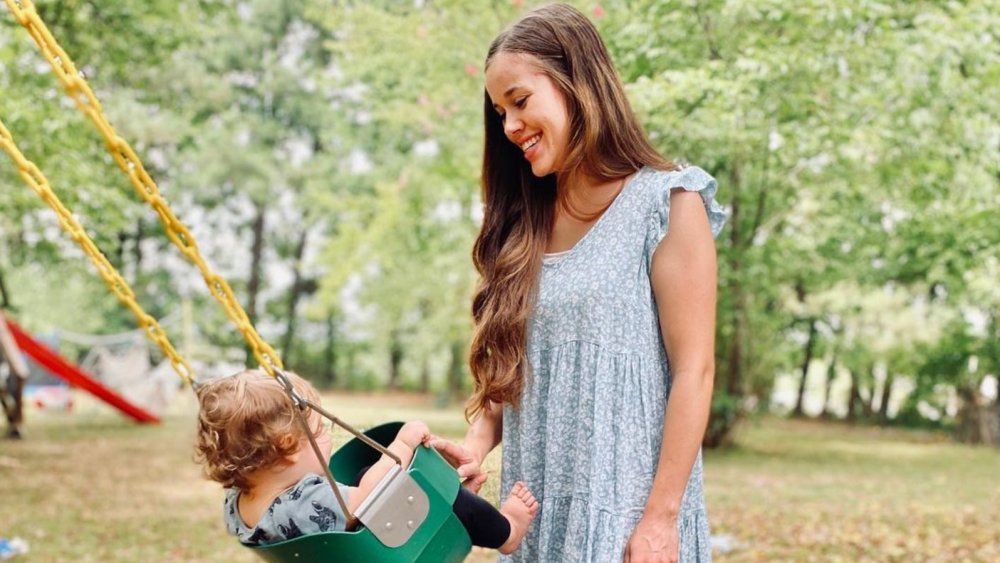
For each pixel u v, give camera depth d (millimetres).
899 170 7922
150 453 13180
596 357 1858
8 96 7863
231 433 1844
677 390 1807
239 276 30484
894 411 26000
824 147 6875
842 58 6172
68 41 9570
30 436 15180
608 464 1827
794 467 12414
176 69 14797
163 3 9969
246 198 27797
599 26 6188
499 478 2152
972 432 18109
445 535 1793
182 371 2145
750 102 6211
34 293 26328
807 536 7191
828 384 25031
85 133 9406
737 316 13078
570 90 1886
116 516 8117
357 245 18219
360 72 10492
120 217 10039
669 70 6215
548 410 1913
